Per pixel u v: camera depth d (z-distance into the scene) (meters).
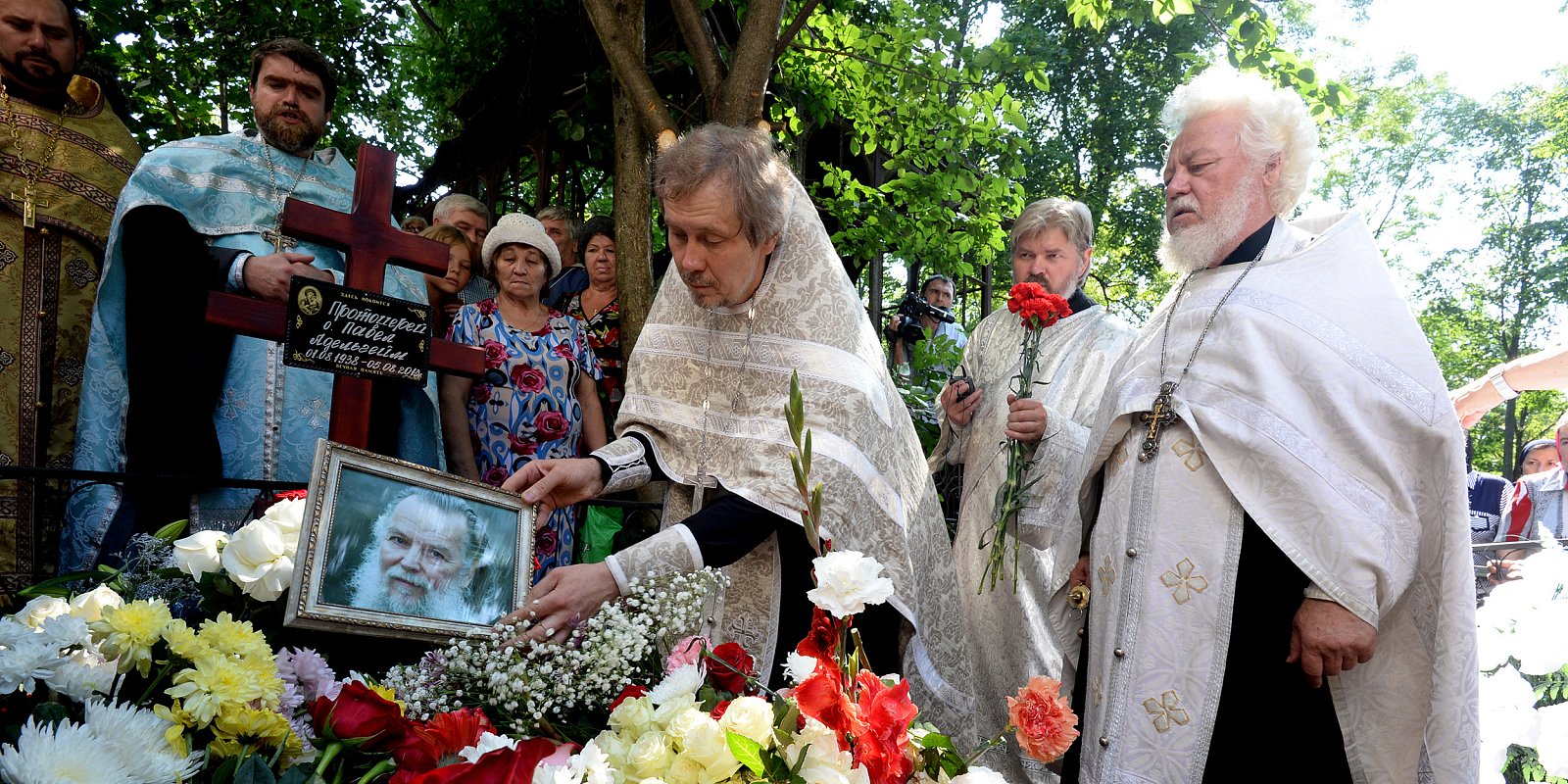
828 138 8.82
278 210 3.14
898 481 2.33
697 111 6.60
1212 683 2.25
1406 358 2.33
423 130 11.83
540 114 8.34
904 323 6.81
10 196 3.02
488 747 1.30
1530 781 2.78
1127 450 2.49
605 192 10.78
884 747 1.33
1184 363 2.48
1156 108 18.30
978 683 3.55
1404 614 2.34
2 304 2.99
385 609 1.59
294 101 3.18
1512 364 3.25
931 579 2.46
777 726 1.32
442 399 3.26
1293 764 2.29
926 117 6.14
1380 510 2.25
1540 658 2.77
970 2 16.17
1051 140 19.00
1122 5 5.41
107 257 2.89
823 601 1.39
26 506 2.93
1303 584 2.29
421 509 1.71
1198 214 2.54
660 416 2.36
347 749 1.32
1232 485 2.29
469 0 8.44
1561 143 26.17
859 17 7.30
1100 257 22.41
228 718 1.31
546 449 3.39
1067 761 2.57
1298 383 2.32
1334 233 2.50
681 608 1.76
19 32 3.09
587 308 4.67
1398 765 2.30
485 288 4.32
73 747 1.12
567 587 1.86
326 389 3.00
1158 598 2.33
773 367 2.27
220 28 8.12
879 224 6.55
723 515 2.05
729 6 5.39
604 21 4.34
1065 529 2.79
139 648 1.38
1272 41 5.16
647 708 1.40
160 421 2.80
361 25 8.82
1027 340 3.29
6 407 2.96
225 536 1.69
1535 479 5.68
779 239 2.32
